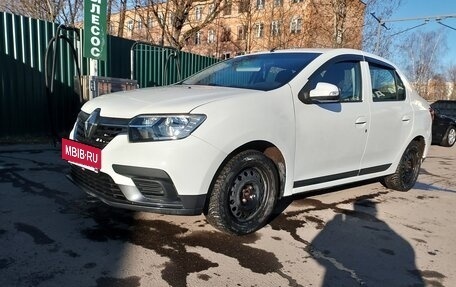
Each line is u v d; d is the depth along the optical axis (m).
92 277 2.88
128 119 3.32
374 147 4.95
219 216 3.50
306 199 5.06
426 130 5.93
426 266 3.44
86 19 7.76
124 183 3.27
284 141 3.81
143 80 10.49
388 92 5.30
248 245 3.58
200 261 3.23
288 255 3.44
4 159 6.20
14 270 2.90
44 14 21.27
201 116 3.27
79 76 7.95
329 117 4.25
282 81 4.05
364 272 3.25
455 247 3.90
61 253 3.20
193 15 21.55
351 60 4.75
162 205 3.25
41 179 5.16
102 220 3.90
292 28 23.44
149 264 3.12
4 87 7.69
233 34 27.05
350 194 5.46
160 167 3.16
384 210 4.88
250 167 3.66
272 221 4.20
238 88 4.01
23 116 8.02
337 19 21.05
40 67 8.16
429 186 6.50
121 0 17.98
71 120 8.77
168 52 11.02
